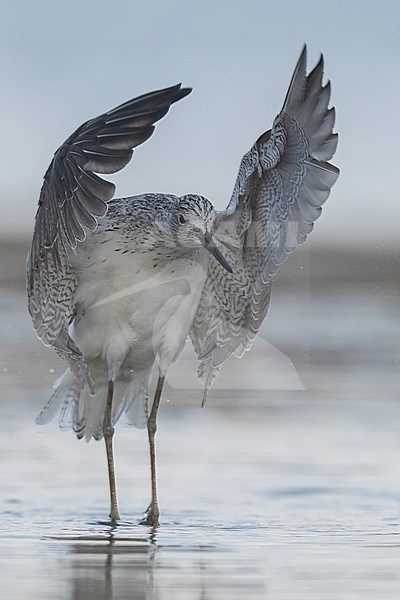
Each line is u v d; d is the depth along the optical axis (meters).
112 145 11.18
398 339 16.52
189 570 9.48
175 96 11.24
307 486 12.58
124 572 9.41
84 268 12.16
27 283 12.14
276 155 11.95
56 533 10.95
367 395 16.02
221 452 14.02
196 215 12.11
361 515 11.61
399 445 14.20
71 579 9.17
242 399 15.86
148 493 12.48
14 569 9.48
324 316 16.48
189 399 15.42
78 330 12.58
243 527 11.18
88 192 11.22
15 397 15.25
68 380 13.06
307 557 9.96
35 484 12.64
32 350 15.82
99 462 13.67
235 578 9.25
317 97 11.84
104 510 11.89
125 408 13.15
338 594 8.78
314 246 16.55
